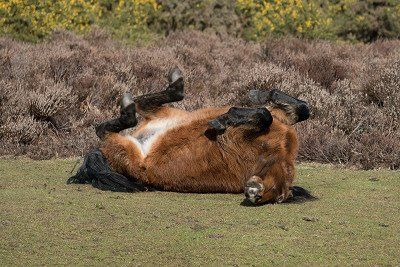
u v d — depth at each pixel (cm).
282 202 994
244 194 1017
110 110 1698
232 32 2830
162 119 1059
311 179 1184
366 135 1406
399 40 2841
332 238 830
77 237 828
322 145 1376
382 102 1669
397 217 924
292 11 2806
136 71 1948
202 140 1023
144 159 1047
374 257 768
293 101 1053
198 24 2889
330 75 1916
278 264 745
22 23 2614
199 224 881
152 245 802
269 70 1731
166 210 946
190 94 1802
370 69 1933
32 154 1387
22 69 1831
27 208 945
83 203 979
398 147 1352
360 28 2988
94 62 1966
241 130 989
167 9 2936
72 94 1719
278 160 984
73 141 1451
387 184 1139
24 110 1559
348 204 995
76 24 2733
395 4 3048
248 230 858
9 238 820
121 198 1014
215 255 771
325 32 2842
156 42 2642
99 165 1075
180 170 1036
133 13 2850
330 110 1552
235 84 1762
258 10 2872
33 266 737
